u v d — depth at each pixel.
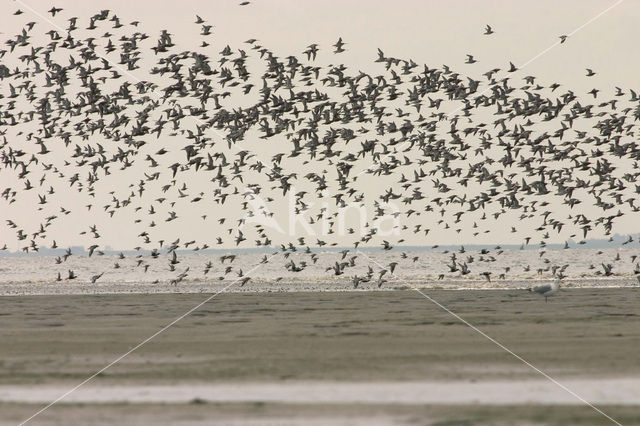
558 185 57.62
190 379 29.62
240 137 54.09
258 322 45.56
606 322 43.62
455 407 25.39
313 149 55.84
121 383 29.14
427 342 37.00
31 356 34.50
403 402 26.02
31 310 54.50
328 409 25.27
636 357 32.59
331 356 33.62
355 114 54.47
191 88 53.41
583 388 27.66
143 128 55.16
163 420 24.39
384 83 54.44
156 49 50.47
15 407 26.03
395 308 52.72
